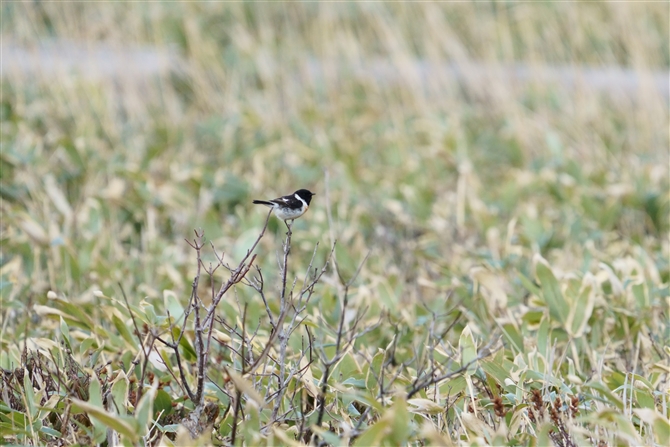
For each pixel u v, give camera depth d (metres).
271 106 24.66
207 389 9.15
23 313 12.16
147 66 26.31
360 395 8.26
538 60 28.44
